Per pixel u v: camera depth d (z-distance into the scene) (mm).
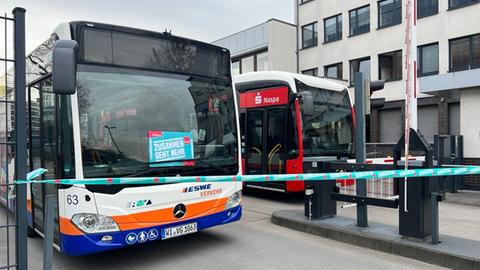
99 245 4336
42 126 5156
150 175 4750
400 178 5590
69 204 4348
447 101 19078
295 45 27469
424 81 11266
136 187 4598
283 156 9367
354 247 5793
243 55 28234
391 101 22328
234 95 5766
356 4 24281
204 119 5363
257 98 10164
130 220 4508
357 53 24266
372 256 5355
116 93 4680
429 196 5477
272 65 26031
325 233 6320
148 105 4898
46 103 5012
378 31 23188
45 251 3227
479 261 4641
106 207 4391
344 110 10211
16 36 3162
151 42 5023
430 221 5543
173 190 4844
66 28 4500
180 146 5051
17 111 3195
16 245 3238
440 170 4863
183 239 6223
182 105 5180
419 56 21453
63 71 3812
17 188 3230
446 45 20188
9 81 3844
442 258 4930
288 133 9281
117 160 4578
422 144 5301
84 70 4496
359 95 6621
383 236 5691
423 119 20562
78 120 4398
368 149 16297
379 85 8094
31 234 6211
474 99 10430
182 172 5004
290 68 27094
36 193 5492
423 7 21156
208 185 5215
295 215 7262
